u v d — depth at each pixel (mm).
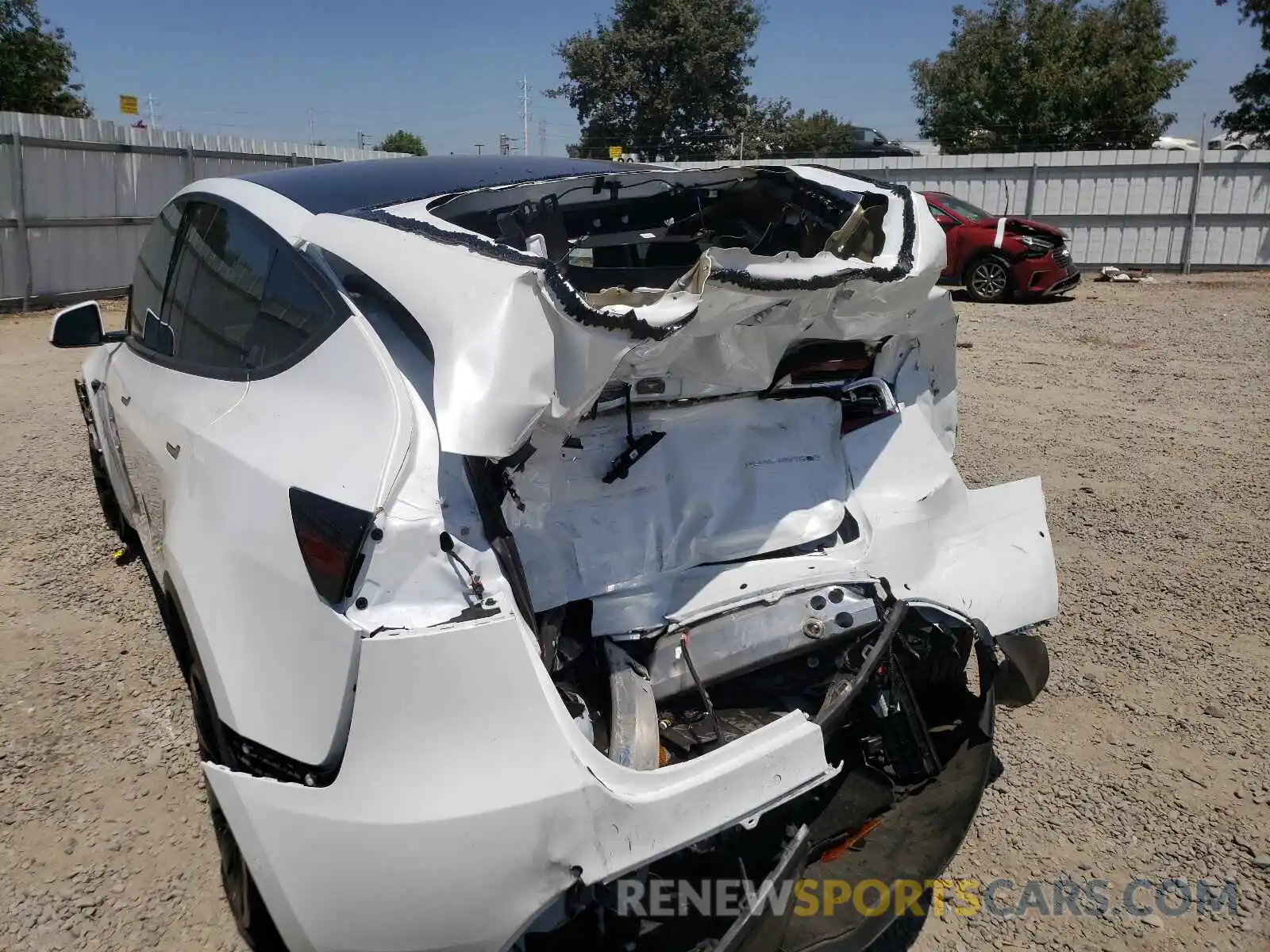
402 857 1675
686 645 2285
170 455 2506
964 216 14422
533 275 1771
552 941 1896
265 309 2447
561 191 2740
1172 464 5949
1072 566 4426
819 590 2381
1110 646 3709
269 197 2732
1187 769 2990
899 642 2518
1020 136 29797
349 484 1824
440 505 1826
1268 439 6516
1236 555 4547
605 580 2291
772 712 2305
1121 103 28906
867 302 2328
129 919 2330
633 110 31422
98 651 3492
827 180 2906
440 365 1831
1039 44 29156
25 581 4020
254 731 1861
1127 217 18547
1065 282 13664
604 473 2350
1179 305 13500
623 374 2115
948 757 2473
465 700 1716
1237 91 28672
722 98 31344
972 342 10375
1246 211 17922
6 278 11586
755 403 2588
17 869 2475
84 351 9000
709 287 1865
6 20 25875
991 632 2557
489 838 1681
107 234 12867
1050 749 3088
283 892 1749
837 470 2643
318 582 1785
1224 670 3541
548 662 2123
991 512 2820
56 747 2955
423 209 2385
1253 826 2744
